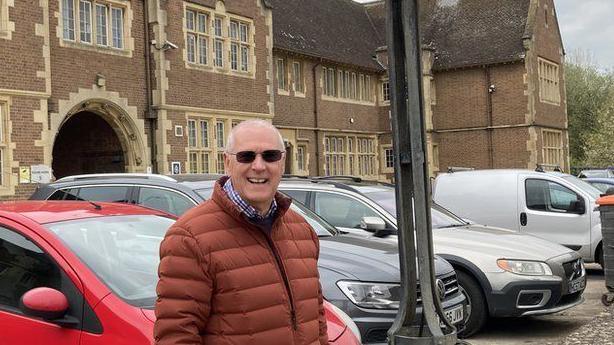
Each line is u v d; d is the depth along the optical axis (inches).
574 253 299.6
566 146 1370.6
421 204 150.2
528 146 1197.1
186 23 749.9
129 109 677.9
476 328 275.0
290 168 1023.0
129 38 683.4
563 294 281.9
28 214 153.8
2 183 546.9
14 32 554.3
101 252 146.3
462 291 276.4
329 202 297.9
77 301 132.1
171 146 716.0
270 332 97.6
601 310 331.6
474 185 440.1
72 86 616.1
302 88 1063.6
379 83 1282.0
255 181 100.4
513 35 1234.6
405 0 148.3
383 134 1275.8
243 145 100.3
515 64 1208.2
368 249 227.5
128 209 173.9
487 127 1232.2
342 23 1264.8
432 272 151.8
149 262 150.5
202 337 95.4
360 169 1227.2
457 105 1262.3
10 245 147.6
